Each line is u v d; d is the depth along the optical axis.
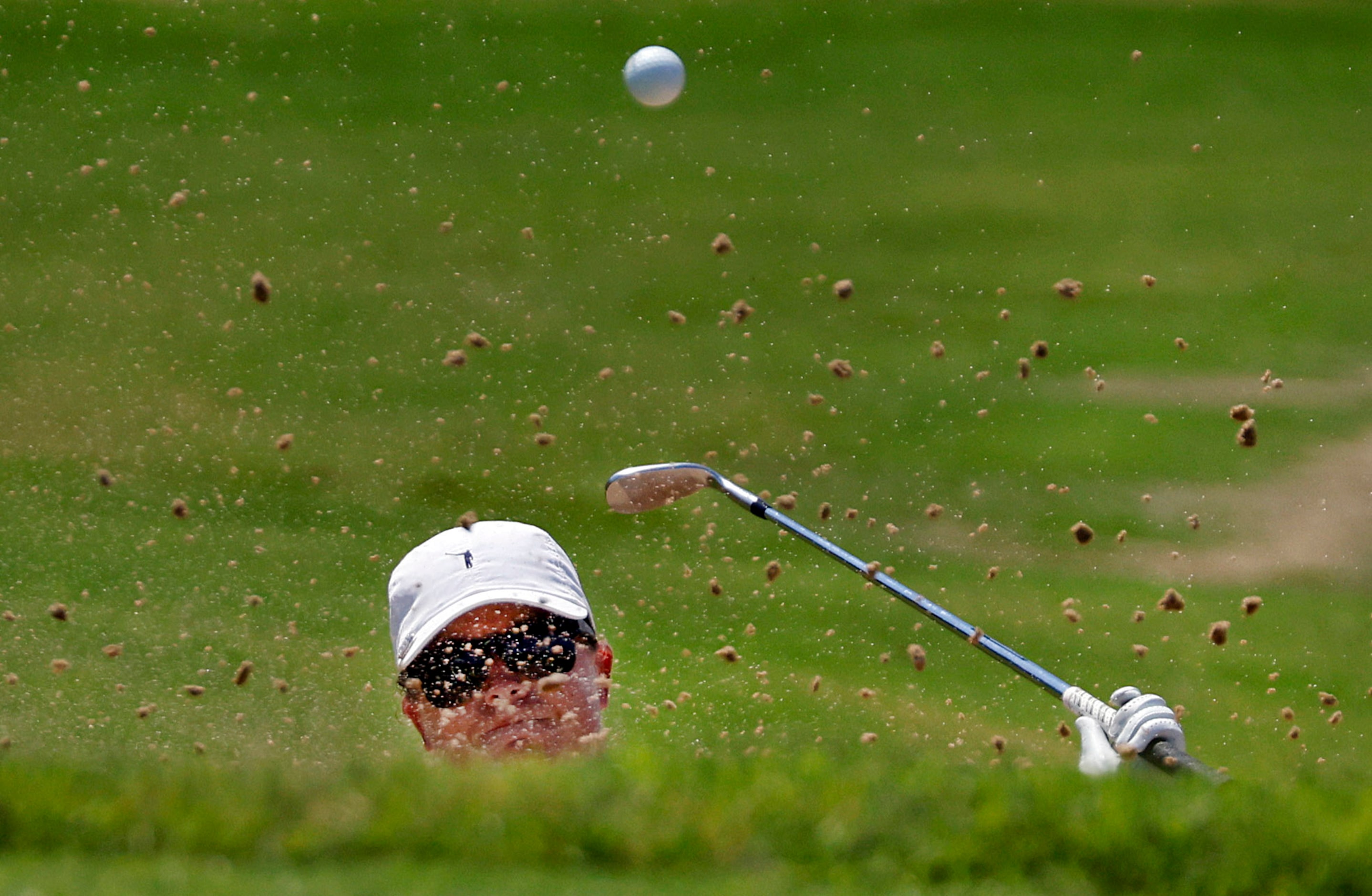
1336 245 57.09
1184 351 45.91
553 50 75.12
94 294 46.47
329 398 39.78
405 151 63.62
